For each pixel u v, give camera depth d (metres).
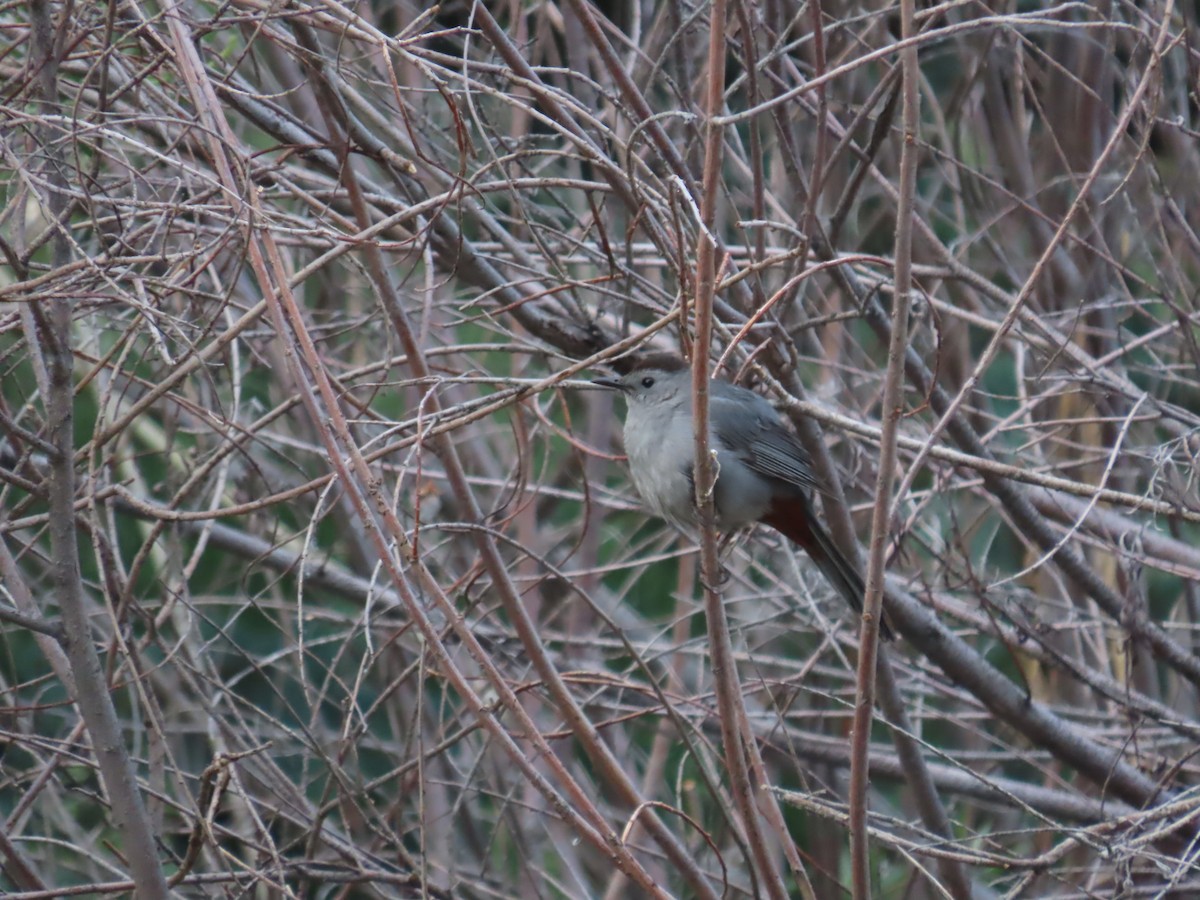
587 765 13.98
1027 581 13.45
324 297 13.04
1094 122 12.20
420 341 8.88
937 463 10.90
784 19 11.37
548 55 12.58
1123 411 11.75
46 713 12.64
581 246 9.51
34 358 7.46
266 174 9.00
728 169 12.52
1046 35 12.90
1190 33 10.19
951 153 11.89
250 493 11.99
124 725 11.00
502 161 8.14
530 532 13.97
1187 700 13.03
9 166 7.47
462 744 13.12
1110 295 12.24
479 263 9.79
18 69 9.16
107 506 9.16
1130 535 11.41
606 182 9.80
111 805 7.35
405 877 8.79
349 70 8.98
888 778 12.59
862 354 13.37
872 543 6.98
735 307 10.40
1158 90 7.90
